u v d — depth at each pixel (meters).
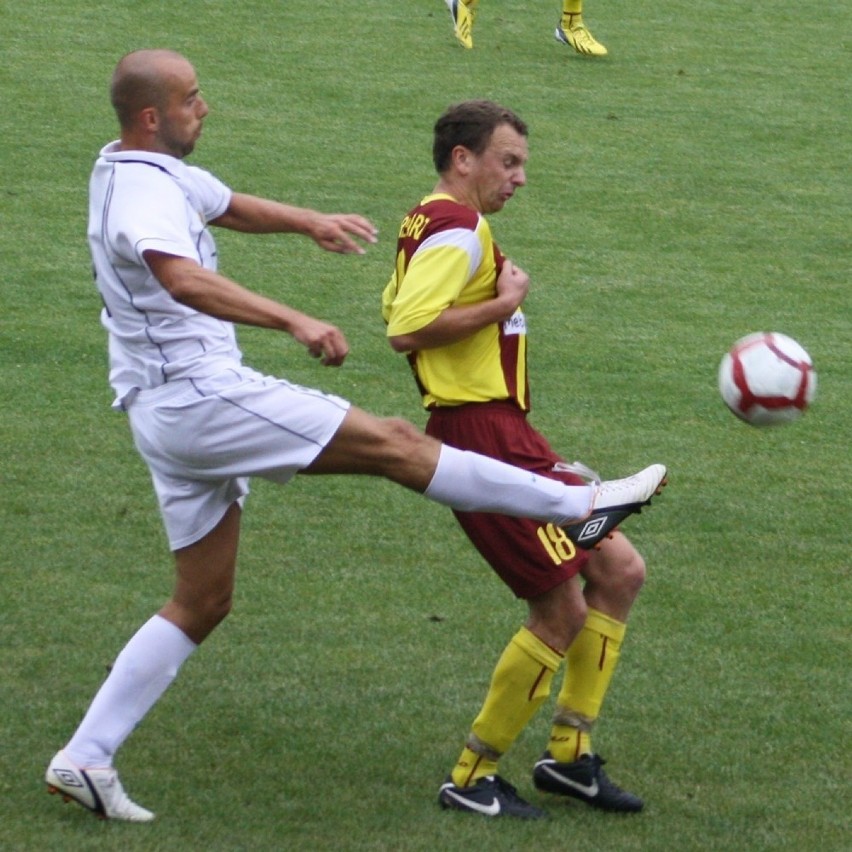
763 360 15.51
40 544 20.83
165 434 13.50
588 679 14.93
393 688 17.19
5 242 34.75
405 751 15.73
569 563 14.29
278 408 13.34
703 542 22.05
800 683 17.78
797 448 26.06
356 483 23.72
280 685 17.12
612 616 15.02
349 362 29.03
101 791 13.75
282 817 14.19
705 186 42.06
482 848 13.78
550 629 14.40
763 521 22.91
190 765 15.23
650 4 61.56
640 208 40.03
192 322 13.49
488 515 14.29
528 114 47.28
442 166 14.81
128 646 14.09
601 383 28.77
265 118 45.16
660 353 30.48
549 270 35.22
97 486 23.00
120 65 13.74
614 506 14.07
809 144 46.22
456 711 16.70
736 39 57.44
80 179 39.44
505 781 14.85
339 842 13.73
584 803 14.96
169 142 13.77
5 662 17.30
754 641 18.89
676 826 14.48
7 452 24.08
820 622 19.53
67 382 27.31
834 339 31.73
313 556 20.95
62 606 18.92
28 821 13.80
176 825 13.90
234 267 34.22
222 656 17.80
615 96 49.72
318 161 41.88
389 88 48.75
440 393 14.55
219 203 14.90
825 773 15.64
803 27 59.53
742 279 35.34
